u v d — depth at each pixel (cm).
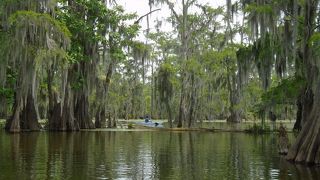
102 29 3812
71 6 3703
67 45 3044
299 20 2312
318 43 1758
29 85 3109
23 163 1647
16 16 2733
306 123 1762
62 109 3653
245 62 3141
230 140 2877
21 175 1384
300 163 1706
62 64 3127
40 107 5259
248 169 1554
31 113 3712
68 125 3822
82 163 1670
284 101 3112
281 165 1655
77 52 3628
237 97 5181
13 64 3016
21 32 2753
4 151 2041
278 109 3416
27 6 2955
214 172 1489
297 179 1356
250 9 2247
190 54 4966
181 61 4809
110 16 3922
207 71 4891
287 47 2317
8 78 3481
